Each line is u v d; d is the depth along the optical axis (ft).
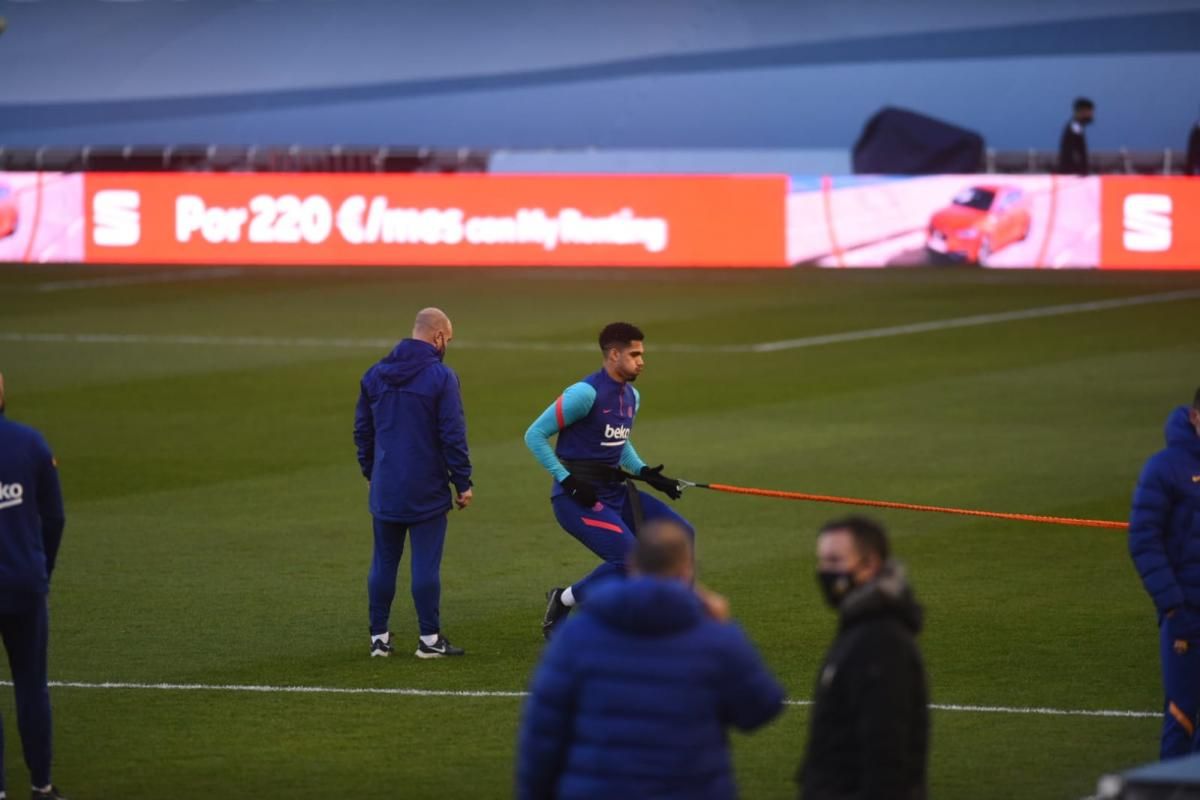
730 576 137.80
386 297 328.29
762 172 402.93
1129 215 323.98
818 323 290.15
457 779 91.56
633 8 449.06
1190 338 268.82
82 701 105.50
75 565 141.69
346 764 93.86
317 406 219.82
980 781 90.94
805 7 441.27
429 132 440.45
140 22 458.09
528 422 208.64
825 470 179.93
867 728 61.77
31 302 323.98
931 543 148.66
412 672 111.96
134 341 277.44
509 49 449.48
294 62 451.12
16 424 86.43
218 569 140.46
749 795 89.35
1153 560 84.89
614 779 61.26
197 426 206.59
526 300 321.93
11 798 89.35
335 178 357.00
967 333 277.44
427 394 113.70
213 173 365.20
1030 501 164.55
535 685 63.00
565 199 348.79
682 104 435.94
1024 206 328.70
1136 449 189.37
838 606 65.67
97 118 444.96
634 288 338.13
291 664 113.70
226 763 94.02
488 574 139.54
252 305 319.06
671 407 218.18
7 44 453.58
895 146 382.42
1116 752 95.61
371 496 115.44
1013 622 123.44
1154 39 418.10
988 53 426.10
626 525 115.44
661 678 61.52
